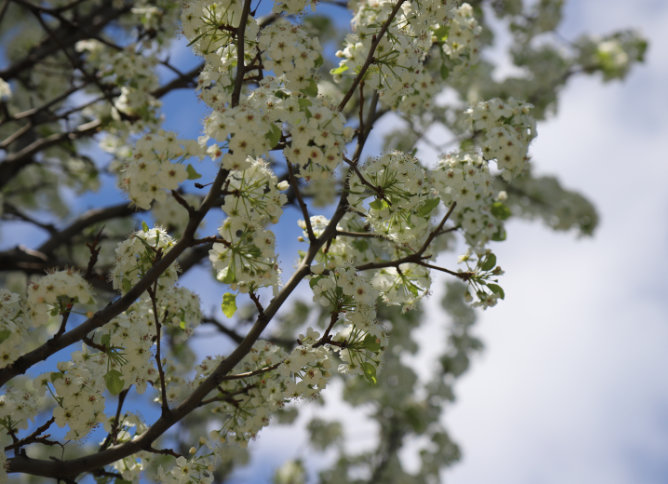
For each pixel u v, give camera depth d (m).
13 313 3.20
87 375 3.36
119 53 6.97
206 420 8.27
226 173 3.10
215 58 3.58
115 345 3.38
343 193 3.84
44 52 8.03
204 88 3.71
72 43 7.16
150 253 3.51
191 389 3.99
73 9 8.58
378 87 3.86
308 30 3.75
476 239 4.34
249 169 3.31
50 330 5.94
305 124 3.17
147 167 2.95
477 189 3.96
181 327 3.89
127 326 3.41
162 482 3.59
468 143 4.96
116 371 3.34
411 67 3.84
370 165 3.69
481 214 4.31
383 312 10.96
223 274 3.43
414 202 3.70
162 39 7.47
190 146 2.99
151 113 7.17
